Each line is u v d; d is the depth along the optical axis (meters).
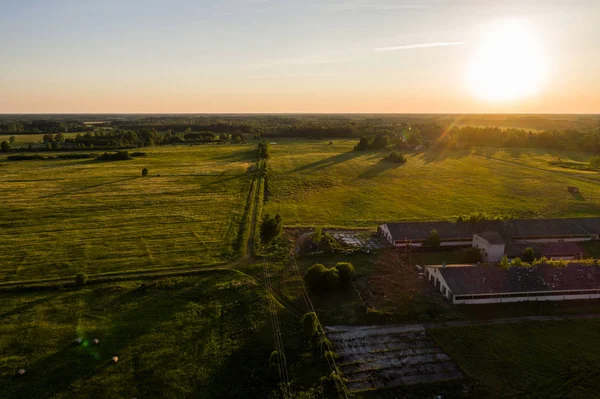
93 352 37.28
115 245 63.59
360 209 87.31
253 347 38.34
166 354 37.12
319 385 33.41
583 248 64.12
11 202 86.69
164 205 86.56
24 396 31.92
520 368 35.72
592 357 37.19
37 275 52.75
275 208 86.62
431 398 32.16
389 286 51.03
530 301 47.06
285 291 49.25
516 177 119.69
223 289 49.22
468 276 48.66
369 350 38.41
